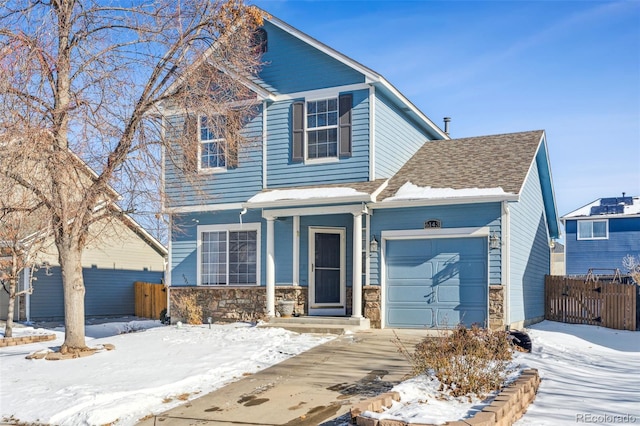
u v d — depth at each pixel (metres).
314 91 16.25
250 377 9.77
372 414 6.45
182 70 12.27
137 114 11.73
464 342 8.93
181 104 12.43
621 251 35.41
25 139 10.24
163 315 19.64
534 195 18.38
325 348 11.99
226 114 13.20
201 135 17.34
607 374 9.82
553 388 8.55
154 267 28.80
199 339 13.41
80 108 10.91
